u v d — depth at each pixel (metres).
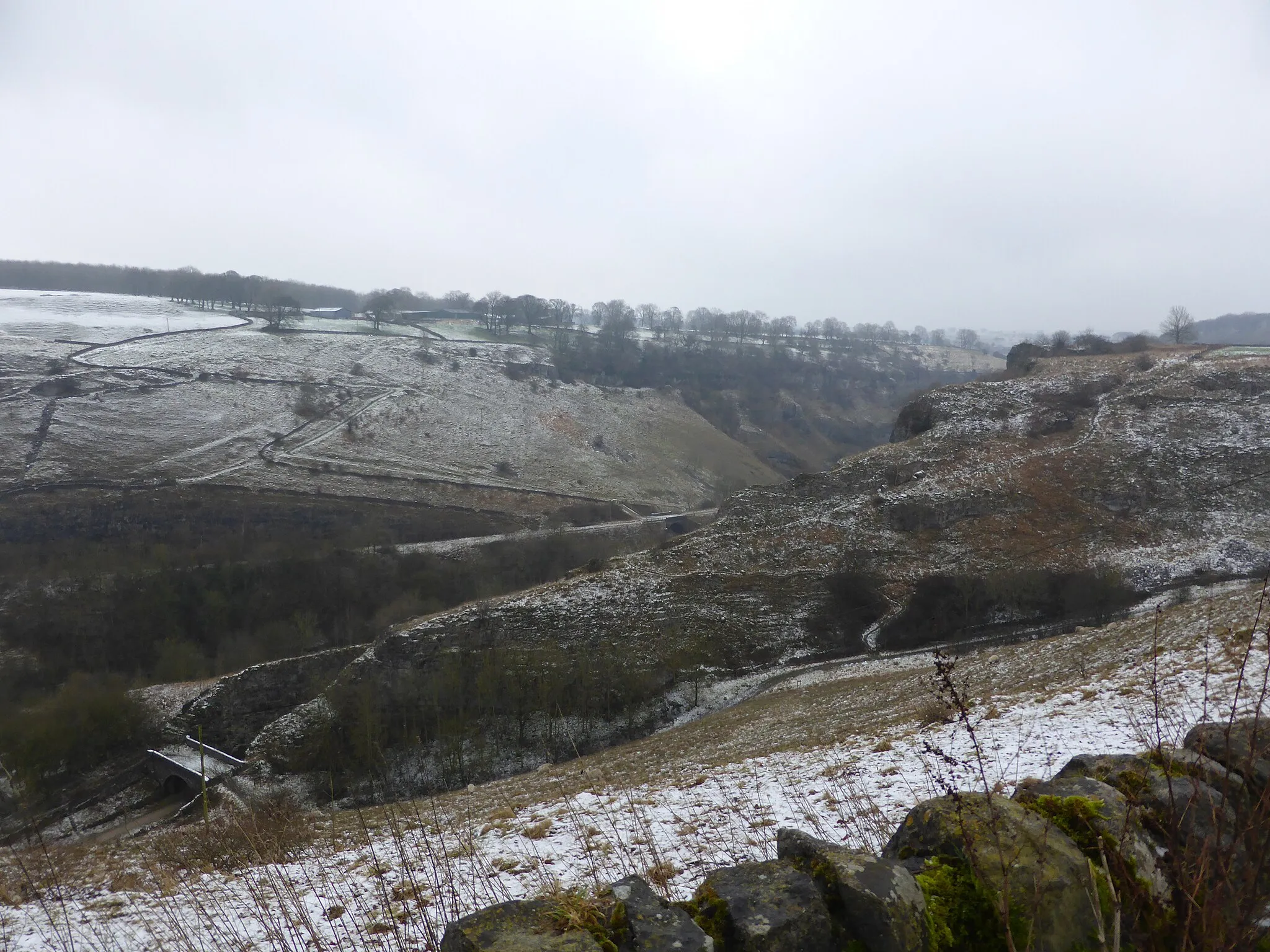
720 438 127.00
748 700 41.09
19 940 8.98
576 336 167.12
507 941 3.04
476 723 41.75
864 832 7.79
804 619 50.03
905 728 17.03
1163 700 11.69
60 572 65.94
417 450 108.62
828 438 135.88
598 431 122.81
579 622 49.66
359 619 63.41
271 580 66.69
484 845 10.15
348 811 20.47
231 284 167.88
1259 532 51.22
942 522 56.66
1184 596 42.84
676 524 88.81
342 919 7.29
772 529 59.06
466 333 167.88
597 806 12.53
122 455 92.62
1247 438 59.66
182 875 11.30
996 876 3.37
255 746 43.41
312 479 94.75
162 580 63.38
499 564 73.25
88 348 122.19
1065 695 14.80
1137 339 89.81
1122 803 3.93
